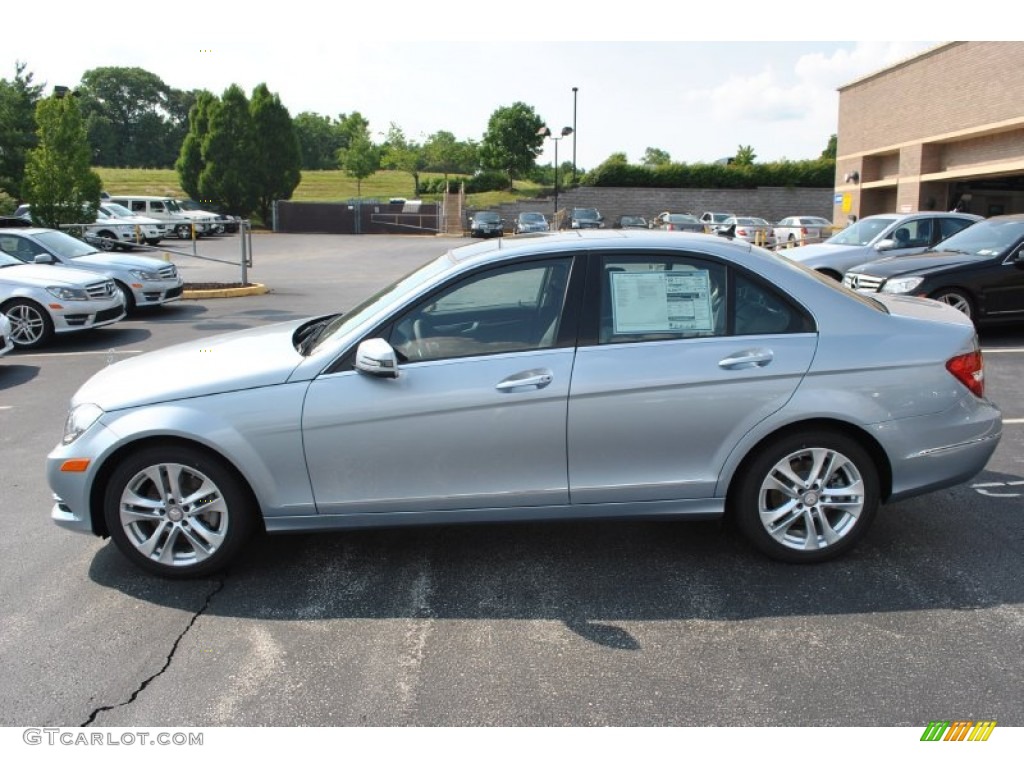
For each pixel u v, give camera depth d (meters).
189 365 4.01
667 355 3.72
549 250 3.84
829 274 11.99
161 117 115.00
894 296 4.80
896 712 2.89
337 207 46.28
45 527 4.68
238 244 35.53
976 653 3.23
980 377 4.01
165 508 3.87
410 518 3.82
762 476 3.84
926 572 3.91
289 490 3.78
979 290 9.48
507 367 3.70
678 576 3.93
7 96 40.22
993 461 5.47
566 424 3.71
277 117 45.91
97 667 3.25
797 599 3.68
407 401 3.69
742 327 3.82
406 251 32.25
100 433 3.78
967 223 12.32
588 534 4.43
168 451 3.78
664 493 3.82
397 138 77.88
